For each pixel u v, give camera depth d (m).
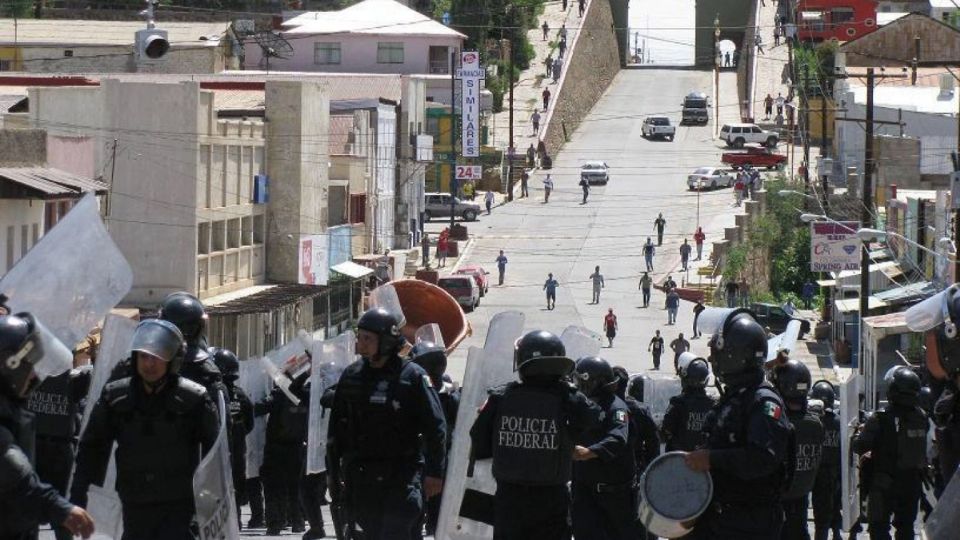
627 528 26.69
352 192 132.12
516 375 24.70
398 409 22.58
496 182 182.50
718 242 141.88
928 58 194.88
